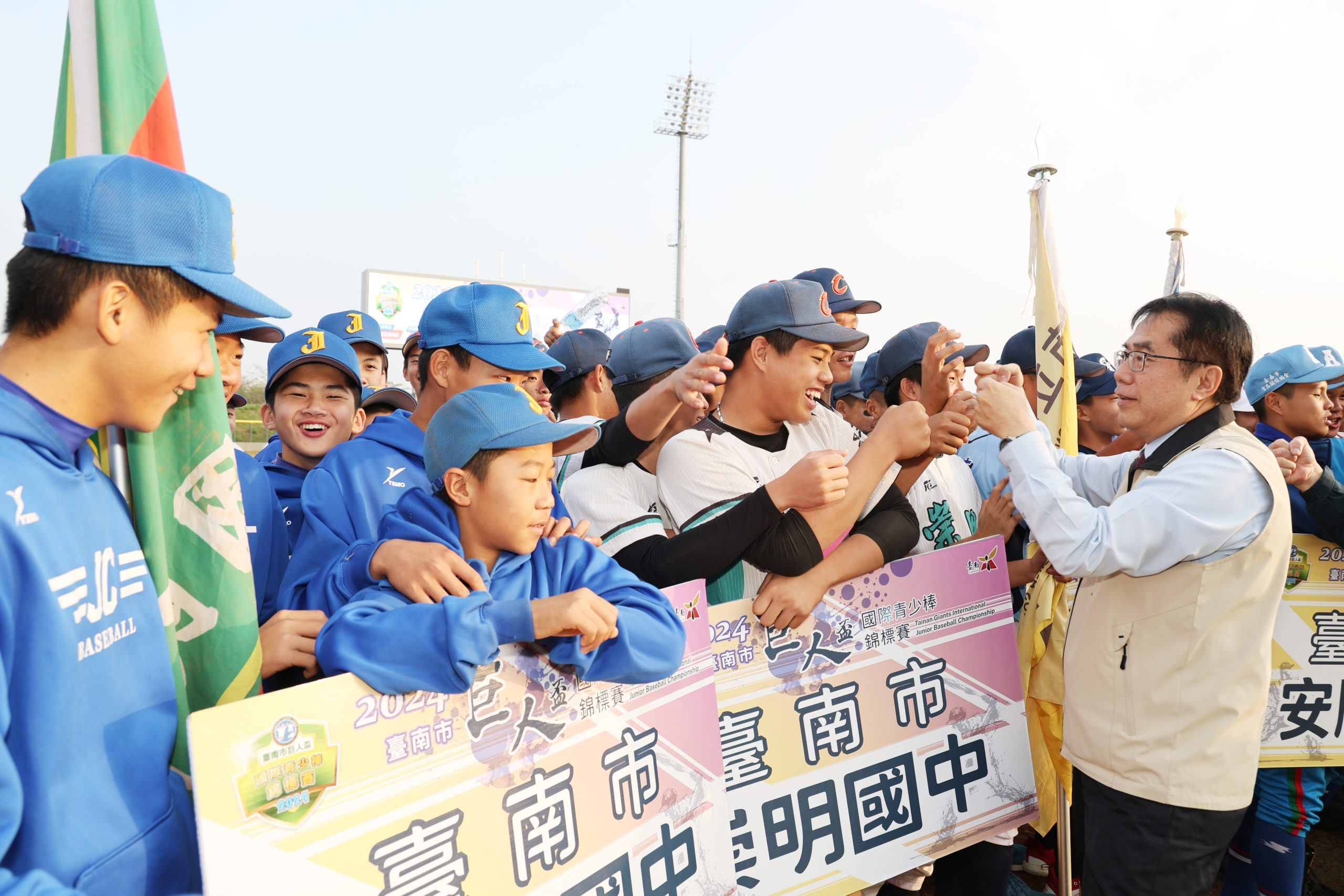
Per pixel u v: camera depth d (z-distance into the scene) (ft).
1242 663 7.04
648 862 5.74
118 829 3.81
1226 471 6.93
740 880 6.77
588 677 5.30
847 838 7.21
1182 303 7.50
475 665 4.60
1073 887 10.72
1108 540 7.00
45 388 3.69
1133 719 7.26
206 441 4.76
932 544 9.46
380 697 4.60
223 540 4.80
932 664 7.72
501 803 5.03
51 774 3.48
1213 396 7.55
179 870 4.20
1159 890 7.15
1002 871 8.63
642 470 8.07
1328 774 10.24
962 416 8.19
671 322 9.85
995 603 8.06
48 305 3.59
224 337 7.19
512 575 5.43
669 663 5.49
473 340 7.47
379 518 7.15
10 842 3.16
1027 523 7.57
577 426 5.25
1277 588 7.19
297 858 4.26
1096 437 13.78
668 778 5.96
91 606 3.80
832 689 7.27
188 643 4.82
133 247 3.65
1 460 3.43
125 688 4.00
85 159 3.75
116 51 4.56
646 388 9.71
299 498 9.85
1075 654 7.89
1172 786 7.01
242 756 4.12
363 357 13.84
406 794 4.66
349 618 4.71
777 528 6.80
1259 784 9.71
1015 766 8.00
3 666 3.29
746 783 6.87
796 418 7.75
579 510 7.55
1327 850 12.06
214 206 4.03
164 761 4.19
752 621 6.97
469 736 4.93
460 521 5.42
